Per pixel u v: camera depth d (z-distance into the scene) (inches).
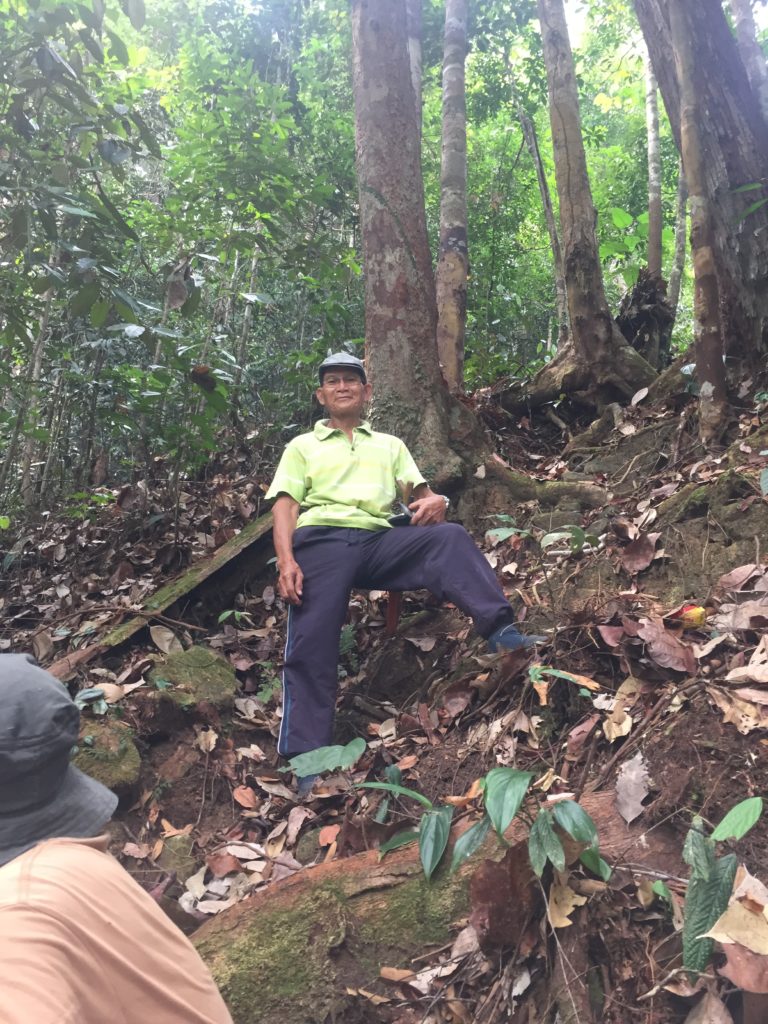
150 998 37.4
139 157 141.7
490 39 376.8
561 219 223.1
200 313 245.0
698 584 118.3
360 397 130.9
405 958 74.3
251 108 219.5
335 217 319.6
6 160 132.5
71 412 229.3
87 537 196.7
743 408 161.6
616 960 66.9
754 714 80.0
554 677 101.7
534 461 204.7
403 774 105.0
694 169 148.5
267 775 116.3
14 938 33.1
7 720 39.4
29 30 128.6
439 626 136.9
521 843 71.3
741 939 58.0
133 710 118.4
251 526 164.7
